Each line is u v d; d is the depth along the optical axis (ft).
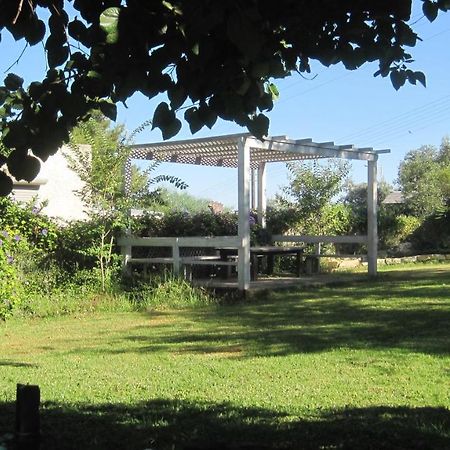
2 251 35.81
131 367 22.39
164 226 52.60
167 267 49.29
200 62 9.15
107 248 45.27
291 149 46.70
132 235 48.11
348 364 21.74
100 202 43.52
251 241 55.62
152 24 8.98
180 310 38.50
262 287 43.86
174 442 14.06
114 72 9.40
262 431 14.71
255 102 9.98
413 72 12.34
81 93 10.05
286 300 40.96
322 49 11.14
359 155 53.21
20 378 21.02
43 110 10.02
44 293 40.14
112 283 43.32
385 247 81.30
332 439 14.02
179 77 9.57
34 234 42.06
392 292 42.42
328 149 50.14
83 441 14.23
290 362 22.30
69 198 52.60
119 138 46.98
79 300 40.11
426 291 41.78
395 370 20.63
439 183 120.98
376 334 27.14
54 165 51.83
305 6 10.23
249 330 29.68
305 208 62.54
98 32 9.62
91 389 19.31
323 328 29.37
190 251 52.90
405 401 17.37
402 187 167.02
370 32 11.36
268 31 10.15
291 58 11.09
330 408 16.74
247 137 42.68
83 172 43.50
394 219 82.02
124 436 14.57
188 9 8.45
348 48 11.34
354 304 37.37
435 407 16.62
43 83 10.00
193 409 16.78
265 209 60.13
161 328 31.53
